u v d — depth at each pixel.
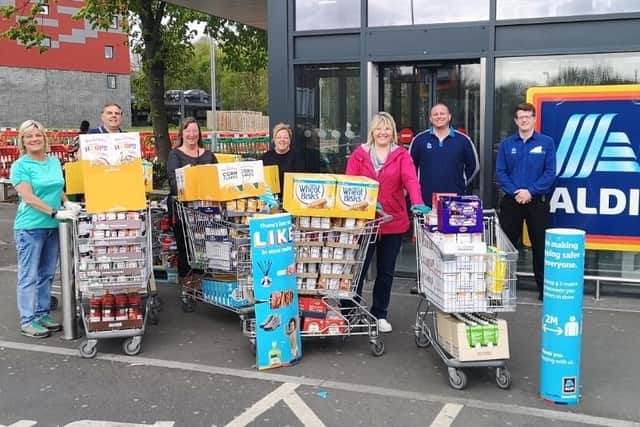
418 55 7.70
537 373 5.18
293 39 8.20
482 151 7.56
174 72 17.56
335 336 6.12
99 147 5.50
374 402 4.65
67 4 44.47
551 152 6.87
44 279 6.31
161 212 7.27
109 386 4.98
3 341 6.04
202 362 5.48
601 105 7.09
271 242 5.22
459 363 4.80
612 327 6.27
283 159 7.48
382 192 5.93
